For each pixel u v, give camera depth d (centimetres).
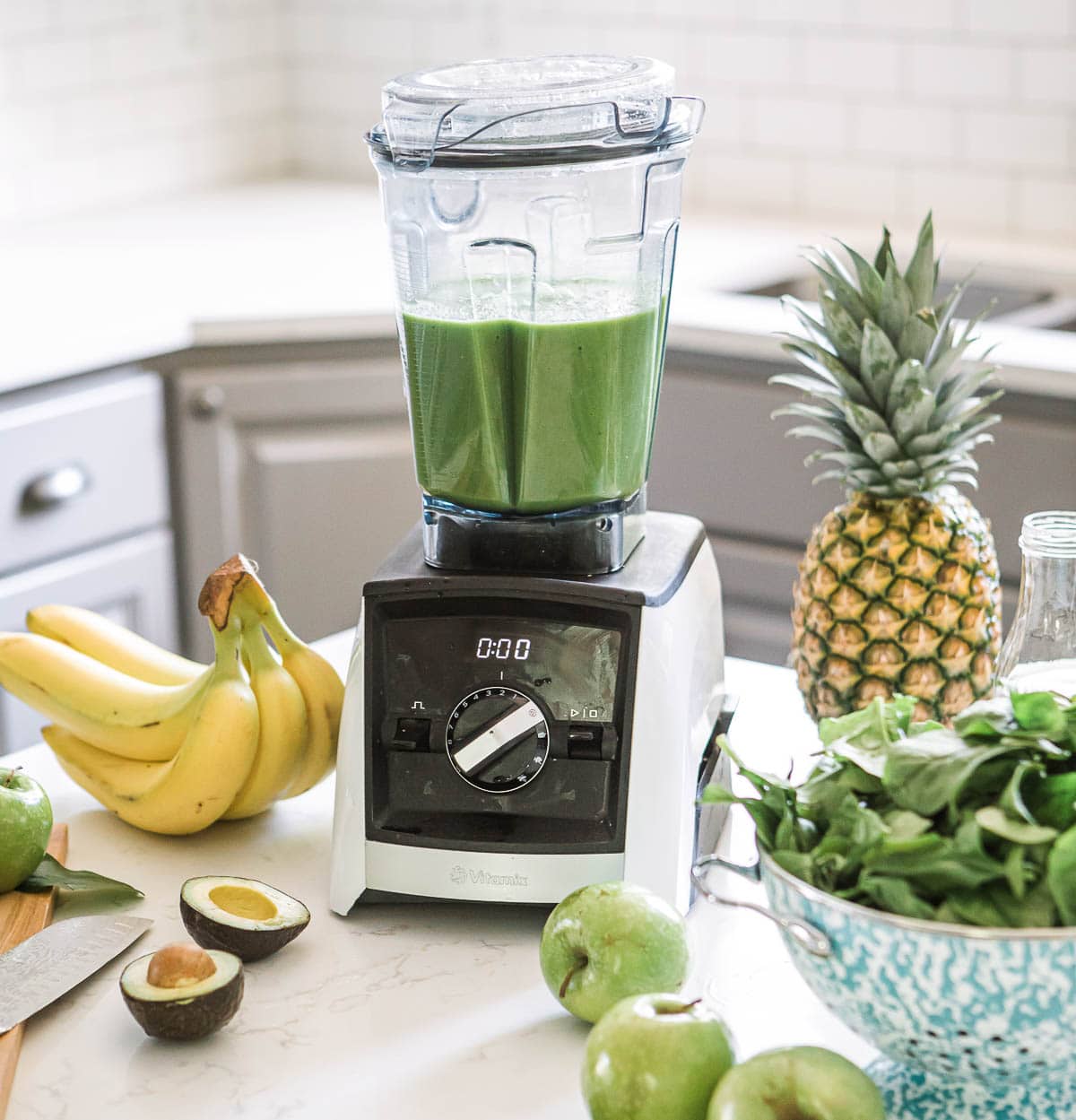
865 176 300
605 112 102
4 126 299
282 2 348
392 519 254
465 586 104
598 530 105
